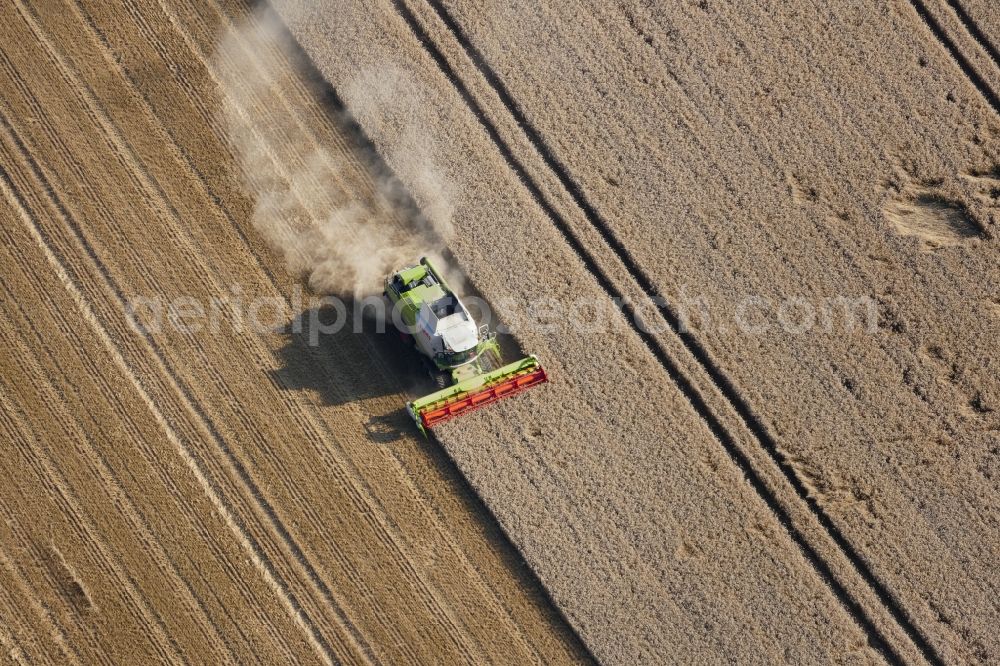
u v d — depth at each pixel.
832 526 78.12
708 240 85.00
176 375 81.12
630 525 77.94
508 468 79.00
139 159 85.50
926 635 75.19
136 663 75.69
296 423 80.44
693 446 79.81
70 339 81.56
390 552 78.00
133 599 76.81
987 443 79.81
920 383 81.25
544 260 84.06
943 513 78.25
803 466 79.50
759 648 75.25
